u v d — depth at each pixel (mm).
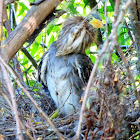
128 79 4125
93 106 3521
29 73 7227
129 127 3959
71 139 3996
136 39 3830
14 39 4262
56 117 4992
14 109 2863
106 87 3361
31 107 5332
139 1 3455
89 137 3900
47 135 4027
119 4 3332
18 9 7477
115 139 3307
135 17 3619
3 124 4211
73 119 4352
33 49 6672
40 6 4488
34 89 6312
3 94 3414
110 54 3221
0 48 3887
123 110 3535
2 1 3723
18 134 2707
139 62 4031
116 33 3053
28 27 4367
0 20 3689
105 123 3307
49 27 5859
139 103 3814
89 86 2842
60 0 4754
